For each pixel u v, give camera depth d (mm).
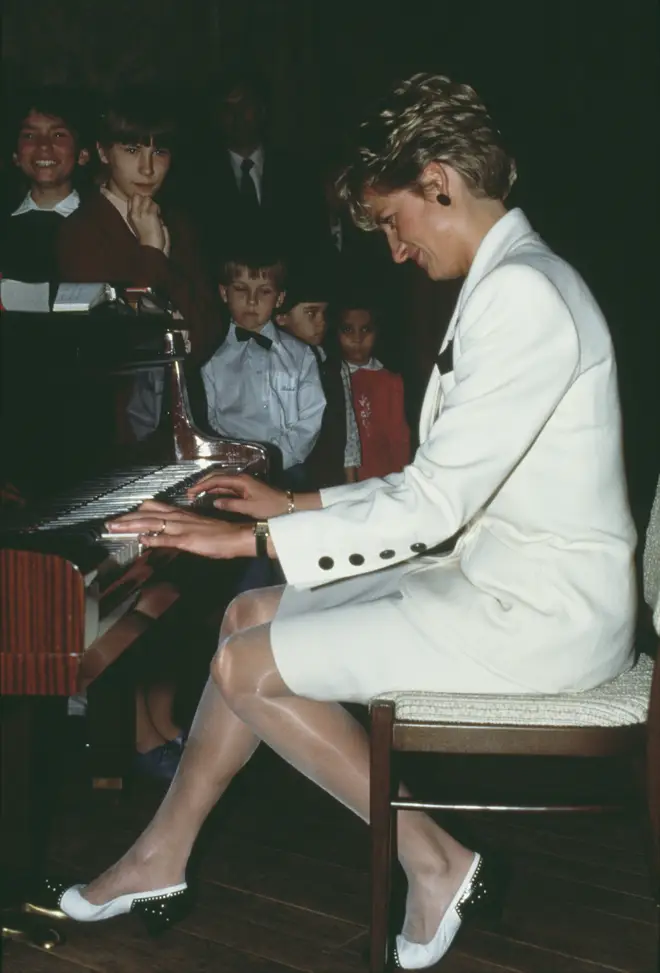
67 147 3412
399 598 1875
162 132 3271
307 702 1879
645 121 6969
